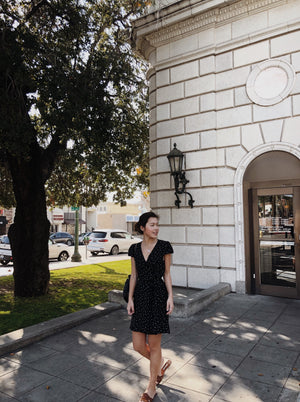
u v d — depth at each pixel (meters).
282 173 6.52
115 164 10.18
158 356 2.89
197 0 7.14
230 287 6.89
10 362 3.63
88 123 7.02
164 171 7.91
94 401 2.85
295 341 4.16
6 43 6.13
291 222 6.41
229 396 2.90
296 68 6.38
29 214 7.35
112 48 8.55
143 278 2.92
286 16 6.52
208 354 3.79
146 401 2.75
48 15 7.77
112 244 20.50
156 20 7.81
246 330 4.58
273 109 6.57
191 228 7.42
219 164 7.17
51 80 6.51
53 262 16.08
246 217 6.86
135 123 10.05
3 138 6.20
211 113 7.26
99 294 7.59
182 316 5.18
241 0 6.78
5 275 11.73
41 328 4.43
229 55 7.16
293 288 6.34
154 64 8.30
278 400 2.83
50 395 2.95
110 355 3.80
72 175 11.25
